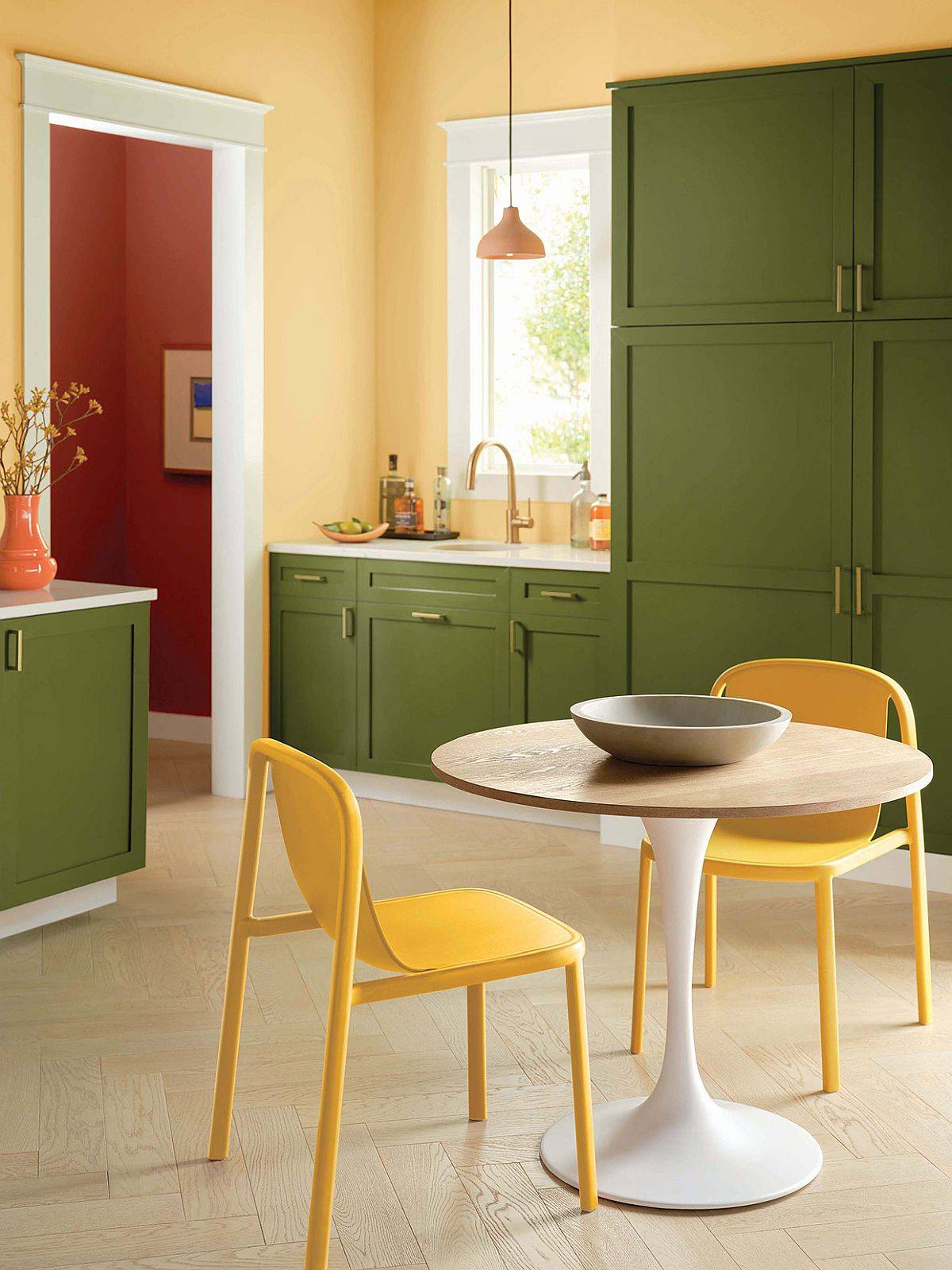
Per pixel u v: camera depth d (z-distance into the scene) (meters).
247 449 5.34
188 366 6.22
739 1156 2.61
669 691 4.57
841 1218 2.45
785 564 4.34
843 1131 2.76
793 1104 2.87
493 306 5.74
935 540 4.12
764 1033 3.22
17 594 3.86
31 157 4.43
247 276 5.28
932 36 4.01
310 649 5.43
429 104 5.71
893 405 4.14
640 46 4.42
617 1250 2.35
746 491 4.38
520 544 5.55
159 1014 3.33
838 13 4.12
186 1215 2.45
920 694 4.18
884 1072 3.02
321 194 5.60
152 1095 2.91
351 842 2.15
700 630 4.50
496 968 2.33
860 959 3.69
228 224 5.27
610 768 2.48
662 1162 2.58
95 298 6.21
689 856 2.60
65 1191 2.54
